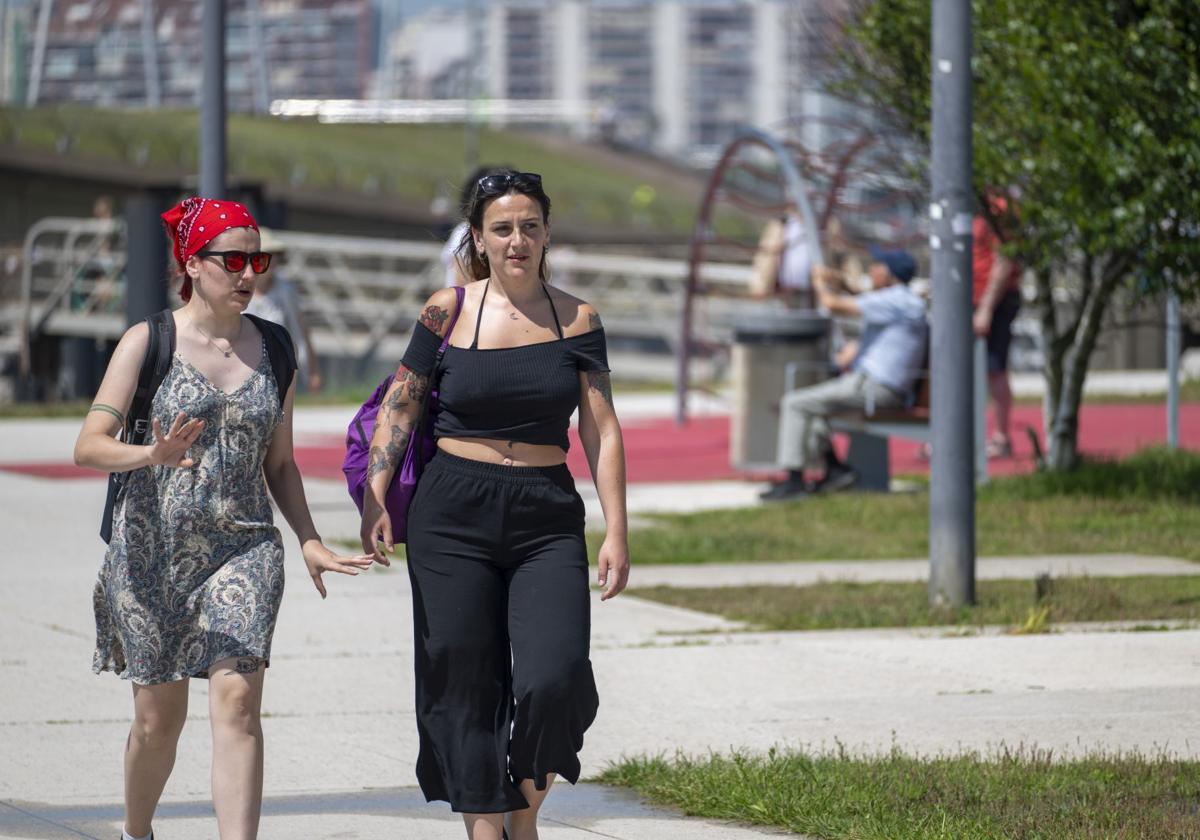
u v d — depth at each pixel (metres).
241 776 11.46
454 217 13.00
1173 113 27.70
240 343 12.18
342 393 65.19
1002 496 34.06
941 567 23.58
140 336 11.94
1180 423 49.56
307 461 42.81
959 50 23.02
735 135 43.84
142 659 11.78
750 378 37.59
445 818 14.18
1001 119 30.44
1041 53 29.14
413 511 12.06
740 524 32.09
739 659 20.44
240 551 11.96
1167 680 19.06
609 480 12.20
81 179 164.38
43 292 86.75
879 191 41.91
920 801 13.86
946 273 23.22
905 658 20.44
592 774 15.42
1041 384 63.62
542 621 11.70
